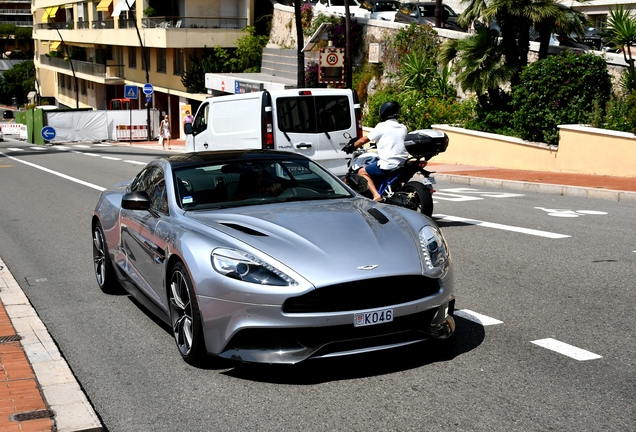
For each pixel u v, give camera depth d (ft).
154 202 20.77
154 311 19.94
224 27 150.30
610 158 51.98
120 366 17.47
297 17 96.02
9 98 396.37
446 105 72.95
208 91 144.05
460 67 65.05
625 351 17.19
